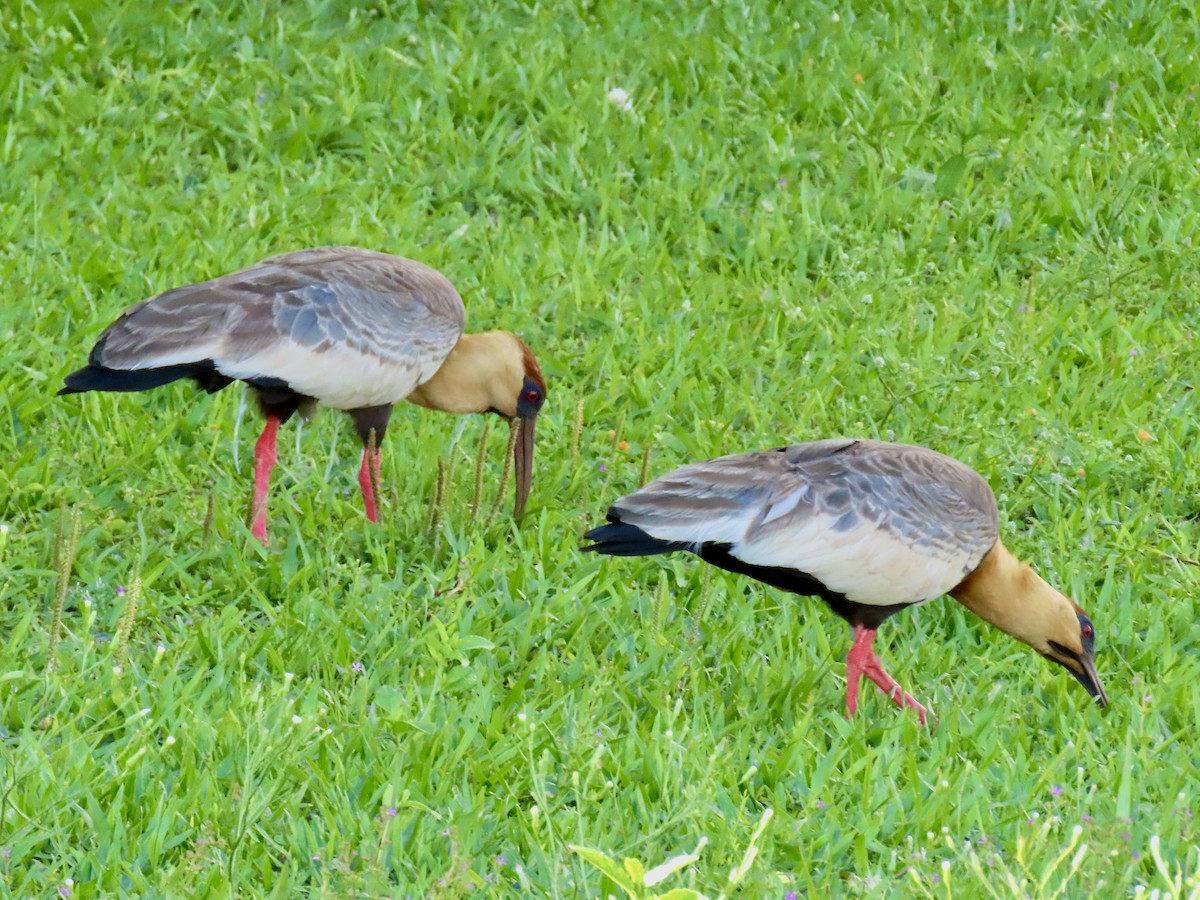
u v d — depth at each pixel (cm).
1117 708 959
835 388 1305
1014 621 964
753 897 754
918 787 852
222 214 1446
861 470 923
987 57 1786
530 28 1797
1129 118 1709
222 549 1046
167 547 1051
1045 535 1131
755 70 1752
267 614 997
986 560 961
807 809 831
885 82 1728
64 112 1582
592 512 1141
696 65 1750
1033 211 1564
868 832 816
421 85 1680
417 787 828
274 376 1027
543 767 819
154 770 833
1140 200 1591
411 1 1806
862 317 1395
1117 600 1070
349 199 1502
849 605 941
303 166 1553
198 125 1605
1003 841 822
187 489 1110
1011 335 1373
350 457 1206
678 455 1212
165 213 1453
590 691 913
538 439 1226
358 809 814
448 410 1180
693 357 1320
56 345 1273
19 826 777
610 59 1739
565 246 1461
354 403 1074
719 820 805
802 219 1514
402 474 1164
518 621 995
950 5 1898
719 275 1447
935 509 926
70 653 931
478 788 848
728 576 1060
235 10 1791
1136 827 825
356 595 1005
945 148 1633
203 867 761
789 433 1236
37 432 1170
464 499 1142
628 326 1367
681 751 859
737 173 1596
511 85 1684
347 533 1083
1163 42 1833
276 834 796
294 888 760
